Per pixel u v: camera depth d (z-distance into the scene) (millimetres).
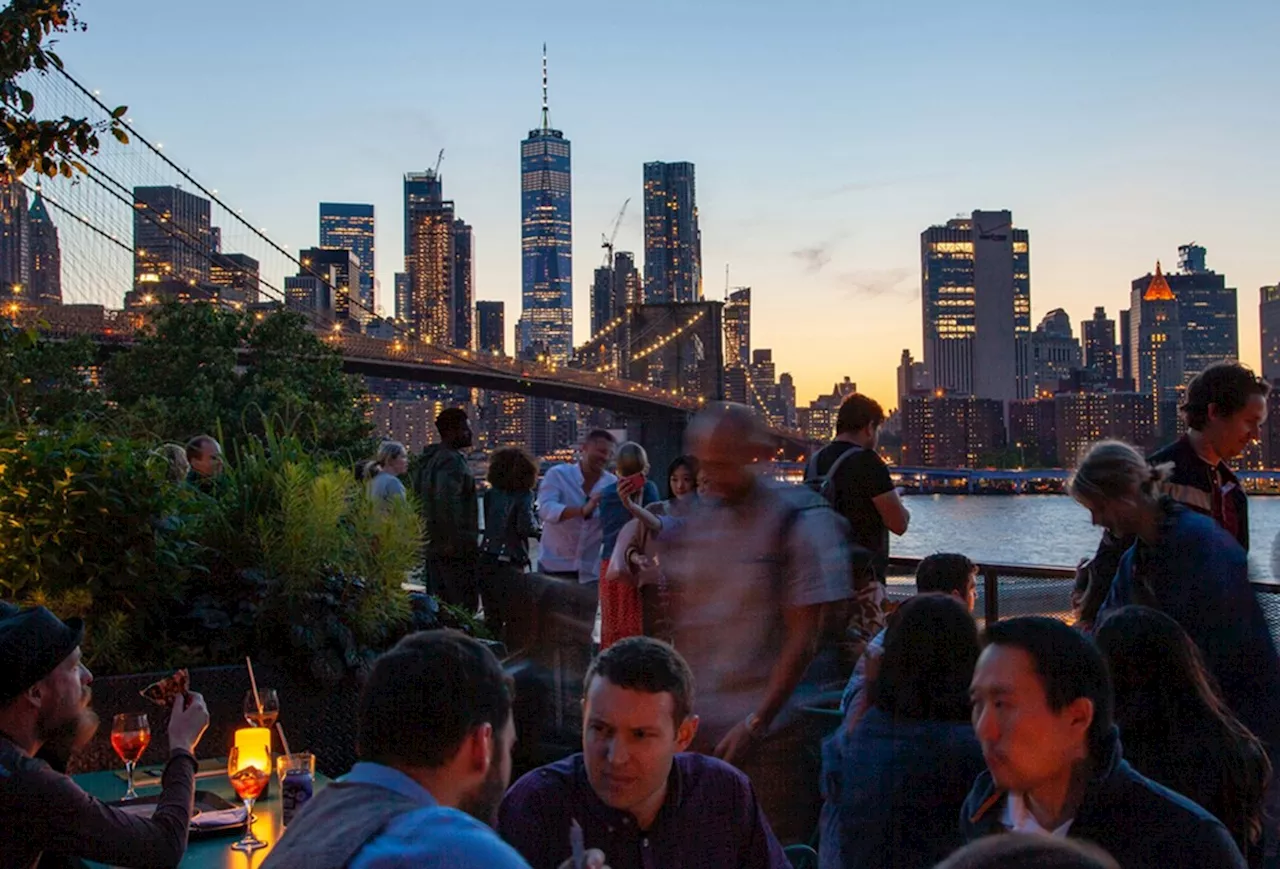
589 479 7363
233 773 3668
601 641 5836
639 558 5695
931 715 3229
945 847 3135
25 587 5273
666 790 2875
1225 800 2980
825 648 4273
